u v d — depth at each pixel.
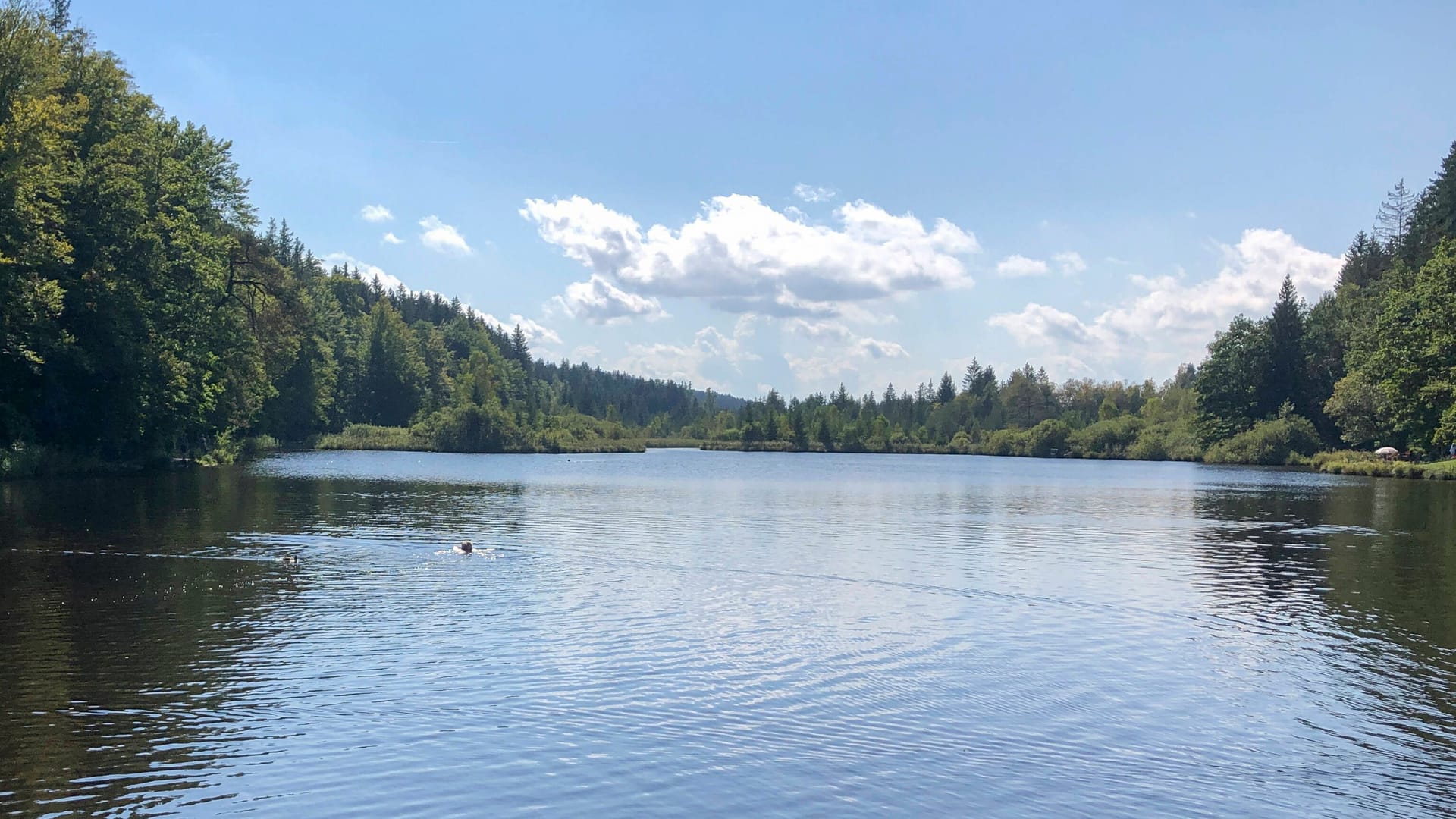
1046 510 50.62
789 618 21.20
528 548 31.25
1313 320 133.50
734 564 28.73
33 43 48.25
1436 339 80.50
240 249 76.50
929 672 17.12
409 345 181.50
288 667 16.36
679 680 16.22
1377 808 11.77
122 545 29.19
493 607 21.53
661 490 62.91
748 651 18.27
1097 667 17.66
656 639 19.00
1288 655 18.59
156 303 57.94
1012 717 14.78
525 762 12.52
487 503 48.50
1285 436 122.50
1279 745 13.77
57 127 47.69
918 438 196.25
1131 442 162.50
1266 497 61.56
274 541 31.05
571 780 12.01
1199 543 35.47
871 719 14.55
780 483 74.94
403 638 18.52
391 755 12.61
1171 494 63.56
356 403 164.00
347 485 57.94
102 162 53.53
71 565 25.48
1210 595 24.70
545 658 17.33
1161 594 24.88
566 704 14.80
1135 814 11.50
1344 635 20.34
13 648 17.06
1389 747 13.77
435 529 36.00
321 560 27.58
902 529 39.81
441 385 183.62
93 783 11.48
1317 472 103.19
